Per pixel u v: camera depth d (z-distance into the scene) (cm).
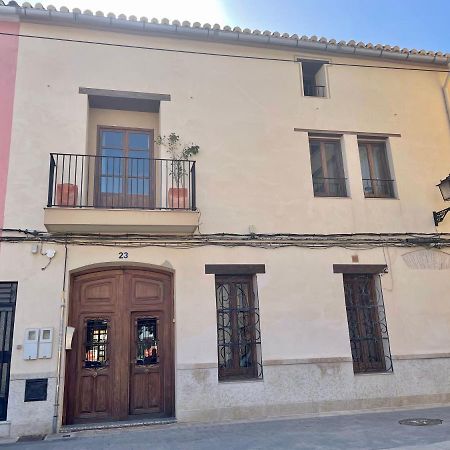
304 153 905
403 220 923
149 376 769
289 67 946
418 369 844
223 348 798
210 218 820
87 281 778
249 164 867
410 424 681
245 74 914
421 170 969
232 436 629
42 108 787
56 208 709
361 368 841
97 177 820
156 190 832
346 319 838
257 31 902
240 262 813
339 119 945
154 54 866
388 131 972
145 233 776
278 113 912
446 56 1026
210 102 877
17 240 723
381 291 871
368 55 988
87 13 813
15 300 707
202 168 841
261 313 800
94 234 754
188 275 783
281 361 786
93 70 824
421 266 902
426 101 1020
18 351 687
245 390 757
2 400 675
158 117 879
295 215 866
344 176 930
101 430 683
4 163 750
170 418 734
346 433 633
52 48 816
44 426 670
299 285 830
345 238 876
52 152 772
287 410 767
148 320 791
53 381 688
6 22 808
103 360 758
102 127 849
